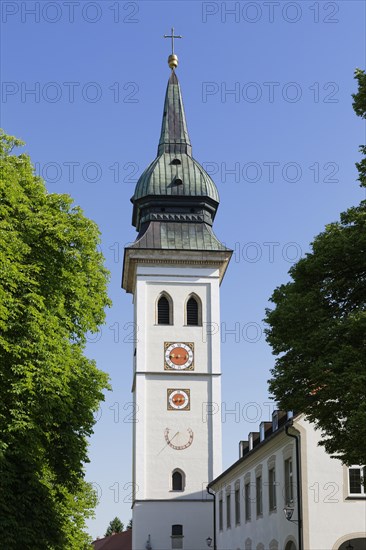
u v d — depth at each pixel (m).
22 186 31.92
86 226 33.56
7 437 28.06
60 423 30.75
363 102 25.89
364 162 26.02
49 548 29.20
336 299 26.09
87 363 33.03
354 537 38.38
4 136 33.78
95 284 34.22
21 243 29.05
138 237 71.56
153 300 68.50
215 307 68.69
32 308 28.67
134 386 69.00
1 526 27.39
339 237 25.30
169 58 76.00
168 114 74.62
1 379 28.27
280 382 25.17
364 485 24.94
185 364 67.31
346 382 23.20
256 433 56.91
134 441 66.88
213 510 64.19
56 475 31.45
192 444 65.81
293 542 39.72
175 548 63.56
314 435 39.28
